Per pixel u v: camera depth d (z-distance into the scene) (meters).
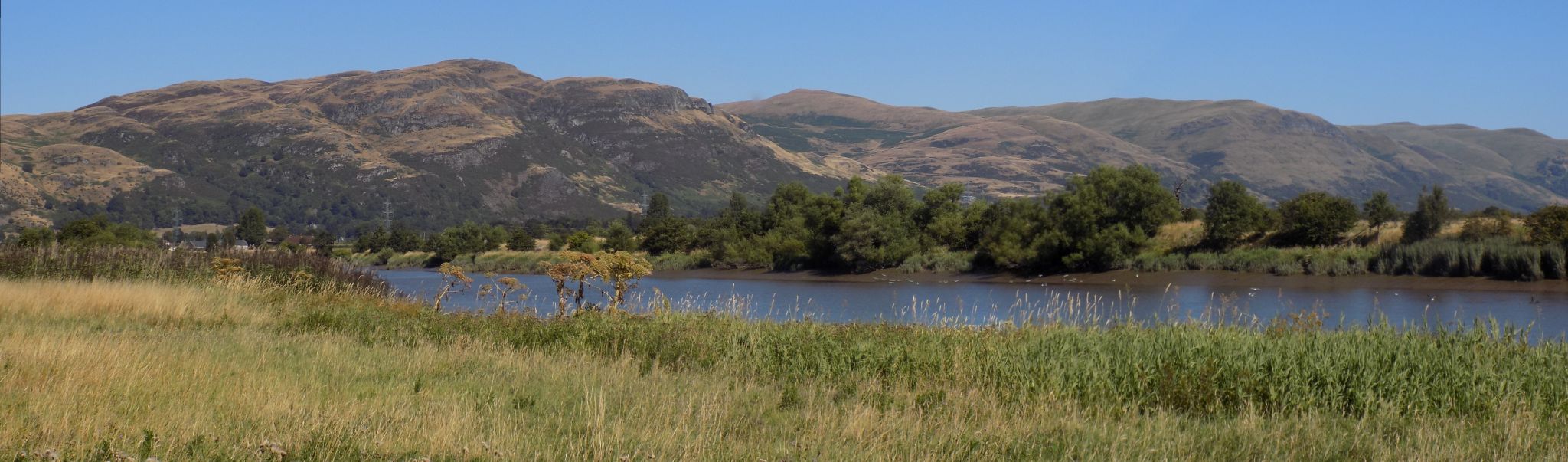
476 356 14.32
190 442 7.85
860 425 9.57
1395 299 44.38
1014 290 55.41
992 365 12.83
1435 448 8.88
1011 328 17.31
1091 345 13.63
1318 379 11.78
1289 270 55.75
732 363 14.08
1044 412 10.56
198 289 22.83
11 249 28.53
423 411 9.44
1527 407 10.90
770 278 72.88
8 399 8.83
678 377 12.90
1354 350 12.40
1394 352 12.56
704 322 17.92
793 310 41.38
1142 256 61.88
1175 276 59.19
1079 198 63.28
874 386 12.06
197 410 9.04
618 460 7.84
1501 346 13.68
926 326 19.00
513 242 99.31
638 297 24.75
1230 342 13.24
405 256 98.81
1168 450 8.98
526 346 16.11
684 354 14.76
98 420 8.12
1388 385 11.52
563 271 21.31
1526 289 46.50
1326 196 60.94
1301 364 12.10
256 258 29.69
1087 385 11.83
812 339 15.05
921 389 11.92
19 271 26.56
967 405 10.95
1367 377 11.61
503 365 13.33
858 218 71.75
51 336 13.53
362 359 13.36
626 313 19.17
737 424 9.72
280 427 8.47
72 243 32.72
